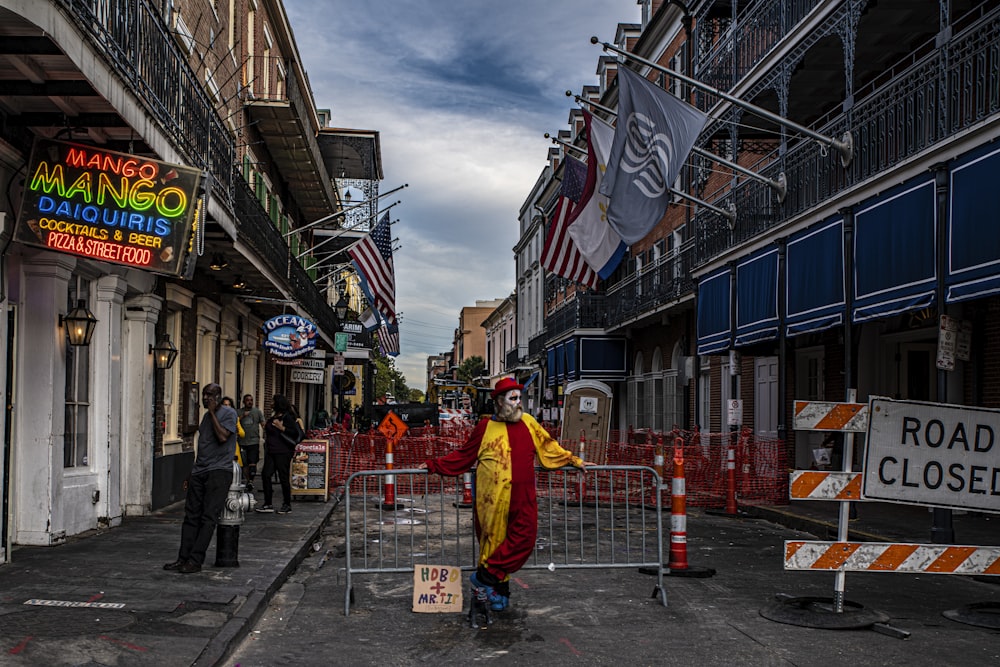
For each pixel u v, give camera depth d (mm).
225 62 18422
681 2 23500
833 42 15648
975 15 14078
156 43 9914
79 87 7961
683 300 24281
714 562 10188
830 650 6410
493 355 74875
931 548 7098
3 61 7344
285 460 14398
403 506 16109
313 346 19516
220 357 19438
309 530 12062
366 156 31953
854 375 13531
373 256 24094
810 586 8781
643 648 6473
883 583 9031
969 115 11117
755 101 18297
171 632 6332
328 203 31141
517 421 7270
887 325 16812
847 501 7164
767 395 21391
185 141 10984
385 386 92000
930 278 11320
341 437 19594
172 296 14328
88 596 7270
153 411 13523
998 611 7344
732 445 16906
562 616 7465
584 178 21625
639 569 9430
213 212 12336
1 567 8414
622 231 14547
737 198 18953
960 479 7180
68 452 10766
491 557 7094
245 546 10500
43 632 6090
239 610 7109
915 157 11531
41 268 9586
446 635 6848
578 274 23344
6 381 8578
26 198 8219
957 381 14258
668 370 28875
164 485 13984
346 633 6914
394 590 8570
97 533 10844
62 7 6934
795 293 15586
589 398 20516
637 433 25906
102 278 11383
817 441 19625
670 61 28219
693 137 14625
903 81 14023
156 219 8438
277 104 21125
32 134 9000
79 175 8336
